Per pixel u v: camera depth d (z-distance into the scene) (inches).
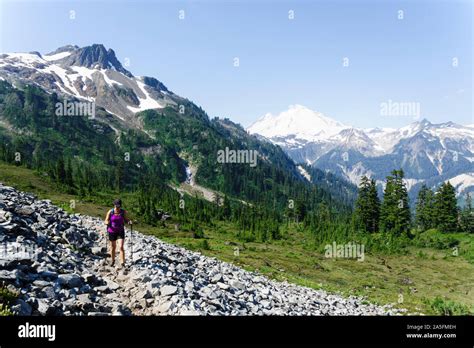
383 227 4547.2
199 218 5506.9
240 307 696.4
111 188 7436.0
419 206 5241.1
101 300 516.4
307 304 956.6
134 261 732.0
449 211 4394.7
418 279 2664.9
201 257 1188.5
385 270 2945.4
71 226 860.6
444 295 2176.4
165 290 579.2
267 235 4795.8
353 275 2581.2
